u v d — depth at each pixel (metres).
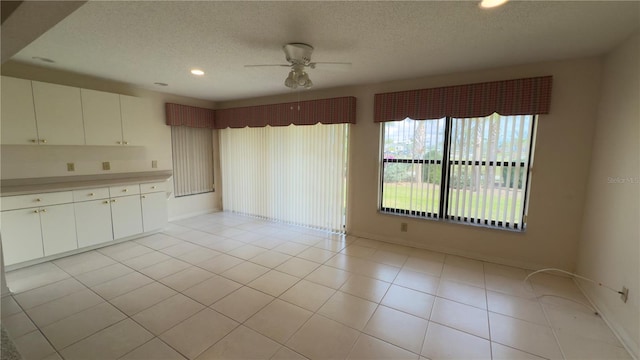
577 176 2.85
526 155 3.08
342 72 3.32
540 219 3.07
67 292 2.62
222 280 2.89
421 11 1.86
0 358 0.87
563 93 2.85
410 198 3.84
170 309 2.37
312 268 3.19
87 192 3.50
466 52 2.63
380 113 3.80
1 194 2.87
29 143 3.12
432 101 3.44
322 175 4.50
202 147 5.52
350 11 1.87
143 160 4.46
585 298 2.59
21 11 1.21
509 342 2.02
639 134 1.98
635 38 2.09
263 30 2.19
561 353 1.91
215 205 5.88
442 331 2.13
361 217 4.23
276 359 1.84
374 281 2.90
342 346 1.96
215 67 3.19
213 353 1.88
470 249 3.49
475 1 1.73
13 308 2.35
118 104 3.88
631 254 2.00
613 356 1.88
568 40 2.32
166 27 2.14
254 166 5.32
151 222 4.25
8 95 2.96
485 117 3.23
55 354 1.85
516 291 2.71
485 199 3.35
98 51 2.68
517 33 2.20
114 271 3.06
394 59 2.84
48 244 3.21
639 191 1.95
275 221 5.11
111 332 2.07
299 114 4.46
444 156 3.54
